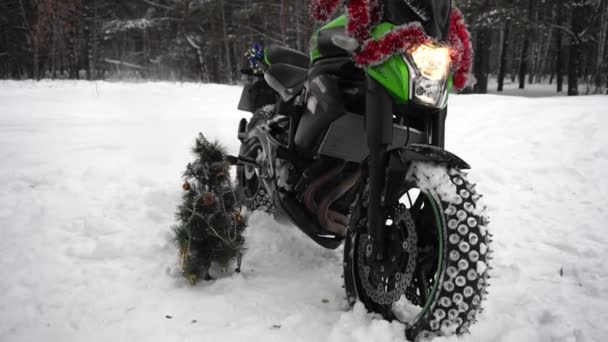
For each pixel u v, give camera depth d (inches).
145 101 498.3
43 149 237.3
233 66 1573.6
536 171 212.7
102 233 144.6
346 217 122.6
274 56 160.7
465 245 81.2
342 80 112.1
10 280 114.3
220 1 1408.7
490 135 265.1
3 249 131.3
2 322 97.0
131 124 318.7
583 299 112.0
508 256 136.6
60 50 1448.1
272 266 130.3
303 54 163.6
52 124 316.5
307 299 109.7
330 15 102.0
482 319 99.2
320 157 119.6
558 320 99.4
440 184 84.6
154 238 141.2
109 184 185.8
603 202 179.3
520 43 1768.0
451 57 94.0
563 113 287.7
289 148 129.3
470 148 248.1
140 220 155.1
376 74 91.0
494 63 2313.0
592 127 255.1
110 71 1801.2
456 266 81.5
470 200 83.7
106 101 493.0
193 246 115.4
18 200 167.0
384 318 96.1
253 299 108.6
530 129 266.1
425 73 88.8
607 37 1067.3
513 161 226.1
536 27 992.9
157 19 1636.3
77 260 127.1
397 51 87.9
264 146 142.1
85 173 195.8
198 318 99.7
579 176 204.5
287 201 126.0
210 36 1502.2
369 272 100.7
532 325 99.0
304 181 124.0
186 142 261.4
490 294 112.7
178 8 1558.8
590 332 97.7
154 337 92.3
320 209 118.6
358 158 114.2
